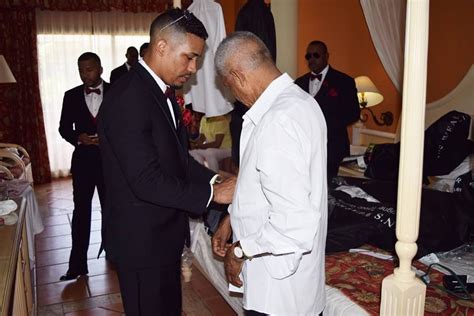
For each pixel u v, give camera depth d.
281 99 1.35
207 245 2.44
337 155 3.34
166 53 1.57
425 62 1.09
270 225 1.27
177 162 1.64
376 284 1.66
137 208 1.60
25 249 2.25
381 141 4.14
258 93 1.42
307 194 1.25
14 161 3.60
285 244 1.25
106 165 1.63
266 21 2.34
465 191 2.01
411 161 1.13
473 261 1.85
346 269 1.79
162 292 1.69
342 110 3.38
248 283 1.44
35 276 3.26
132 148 1.48
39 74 6.03
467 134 2.54
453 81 3.46
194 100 2.66
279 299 1.40
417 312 1.22
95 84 3.29
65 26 6.04
